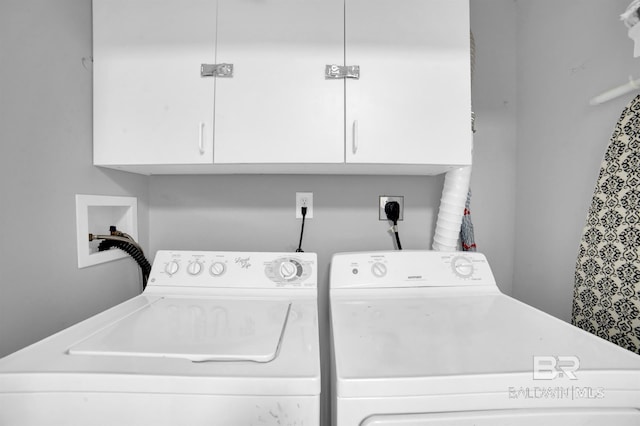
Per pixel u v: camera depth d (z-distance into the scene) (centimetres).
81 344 67
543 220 129
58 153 93
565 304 117
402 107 105
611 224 94
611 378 57
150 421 55
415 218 148
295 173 144
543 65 129
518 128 145
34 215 85
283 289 108
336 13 105
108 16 106
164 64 106
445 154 106
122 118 106
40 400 55
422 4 105
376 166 118
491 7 147
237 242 147
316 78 105
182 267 112
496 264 150
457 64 106
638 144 87
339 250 147
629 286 88
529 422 56
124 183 127
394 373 57
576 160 112
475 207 149
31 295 84
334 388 66
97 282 110
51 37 91
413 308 95
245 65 105
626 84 87
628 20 84
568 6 115
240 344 67
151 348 65
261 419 56
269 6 105
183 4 105
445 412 56
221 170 131
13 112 79
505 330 77
